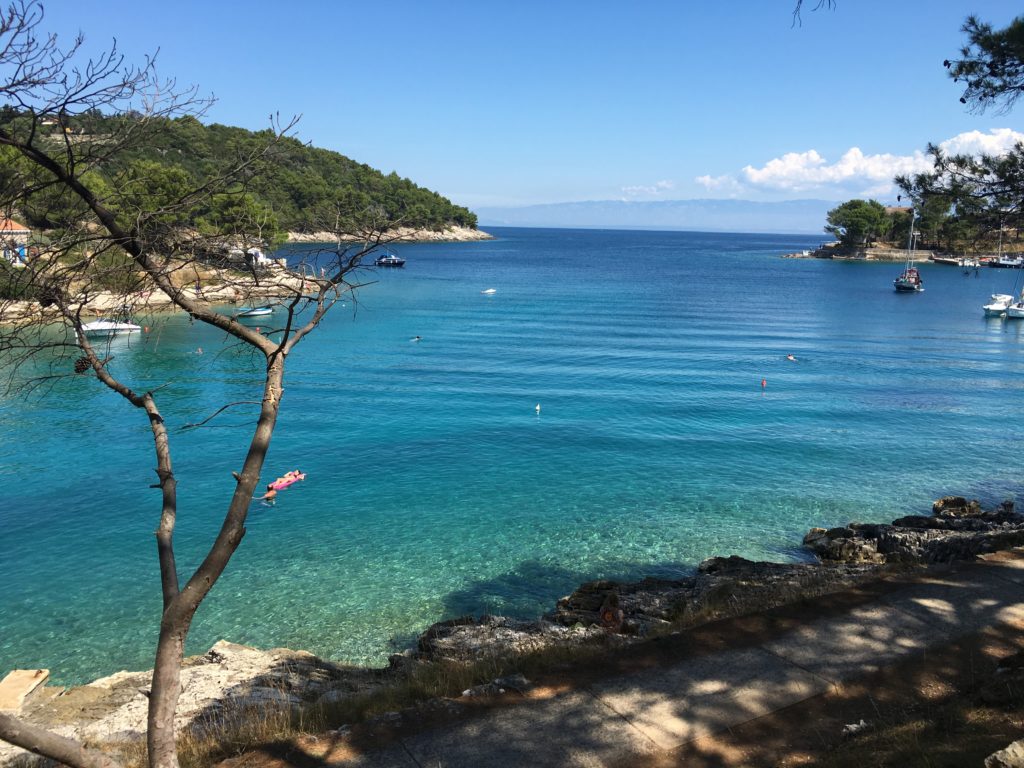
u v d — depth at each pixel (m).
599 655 9.54
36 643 16.55
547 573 20.34
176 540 22.06
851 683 8.60
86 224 5.21
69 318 5.43
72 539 22.06
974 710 7.49
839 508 25.41
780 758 7.09
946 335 67.69
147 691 12.32
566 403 40.09
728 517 24.44
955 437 34.12
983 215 14.45
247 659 13.54
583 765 7.00
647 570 20.58
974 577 12.02
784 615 10.60
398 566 20.62
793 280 129.75
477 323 71.44
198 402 38.38
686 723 7.77
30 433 32.34
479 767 6.95
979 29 13.38
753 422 36.53
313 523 23.53
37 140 5.05
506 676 8.95
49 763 8.76
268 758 7.12
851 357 55.66
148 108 4.88
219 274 5.71
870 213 183.12
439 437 33.25
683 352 57.00
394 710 8.37
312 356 52.81
